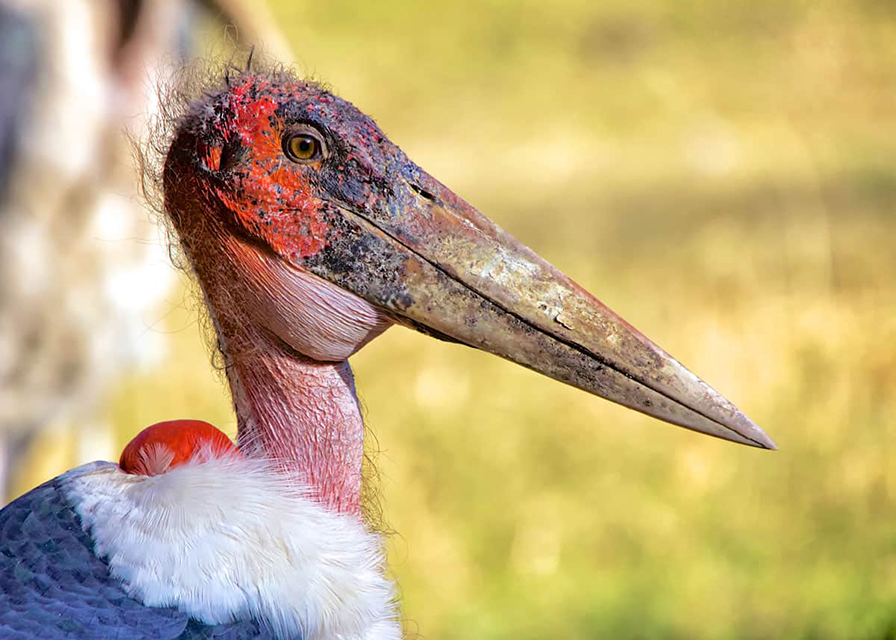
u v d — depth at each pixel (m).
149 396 10.56
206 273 5.02
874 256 14.39
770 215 16.34
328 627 4.57
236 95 4.88
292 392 5.04
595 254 15.12
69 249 9.16
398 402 11.15
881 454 10.26
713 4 26.45
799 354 11.48
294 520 4.60
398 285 4.92
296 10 25.98
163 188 5.09
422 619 8.76
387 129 21.72
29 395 9.30
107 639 4.20
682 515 9.77
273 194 4.86
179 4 9.16
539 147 20.45
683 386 4.93
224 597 4.36
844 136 20.14
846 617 8.33
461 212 4.97
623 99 22.47
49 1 8.93
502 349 4.96
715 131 20.42
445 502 9.91
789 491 9.96
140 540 4.38
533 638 8.62
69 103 8.96
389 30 25.39
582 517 9.75
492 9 26.09
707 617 8.76
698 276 13.93
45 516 4.47
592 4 26.59
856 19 24.89
